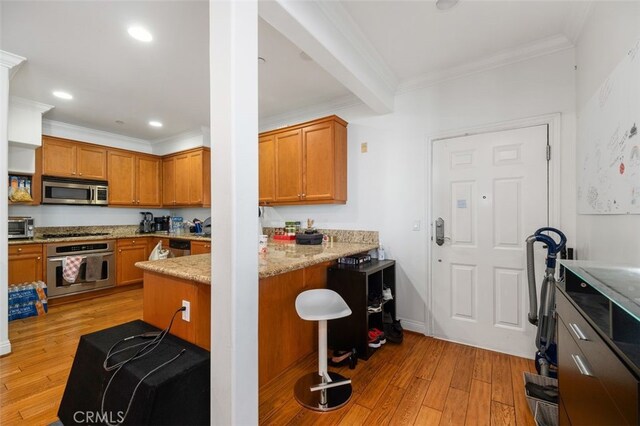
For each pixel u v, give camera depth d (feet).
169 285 5.86
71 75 8.98
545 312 6.47
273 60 8.11
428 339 8.80
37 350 8.11
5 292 7.81
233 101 3.93
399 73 8.87
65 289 12.22
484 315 8.20
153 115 12.58
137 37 7.12
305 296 6.45
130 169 15.51
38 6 6.01
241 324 4.01
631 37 4.12
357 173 10.48
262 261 6.38
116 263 13.96
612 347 2.69
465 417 5.41
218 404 4.13
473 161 8.39
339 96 10.51
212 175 4.17
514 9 6.17
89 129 14.47
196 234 15.05
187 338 5.46
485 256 8.20
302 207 11.91
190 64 8.36
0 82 7.61
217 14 4.11
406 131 9.50
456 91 8.67
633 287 3.23
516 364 7.29
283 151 11.11
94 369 4.81
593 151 5.65
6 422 5.30
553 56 7.32
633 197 4.03
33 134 10.93
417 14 6.34
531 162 7.60
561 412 4.34
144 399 3.88
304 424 5.27
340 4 6.04
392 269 9.34
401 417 5.43
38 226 13.25
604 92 5.09
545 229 6.71
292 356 7.25
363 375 6.82
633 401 2.24
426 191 9.12
